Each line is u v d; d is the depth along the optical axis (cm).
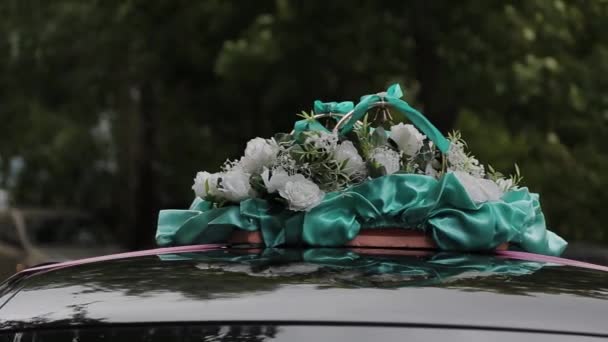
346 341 207
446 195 279
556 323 215
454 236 275
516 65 1466
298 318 211
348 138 297
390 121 312
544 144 1697
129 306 223
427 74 1539
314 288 224
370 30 1547
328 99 1617
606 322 218
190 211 303
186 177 2634
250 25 1709
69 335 220
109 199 3200
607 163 1855
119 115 2694
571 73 1533
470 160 306
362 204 277
